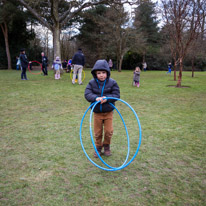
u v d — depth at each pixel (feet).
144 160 10.56
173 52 55.52
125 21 95.96
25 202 7.36
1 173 9.12
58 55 56.75
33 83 39.40
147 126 15.84
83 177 8.96
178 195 7.90
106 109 10.51
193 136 13.85
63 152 11.26
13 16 84.99
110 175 9.18
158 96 28.91
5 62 100.94
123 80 52.21
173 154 11.23
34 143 12.32
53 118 17.42
